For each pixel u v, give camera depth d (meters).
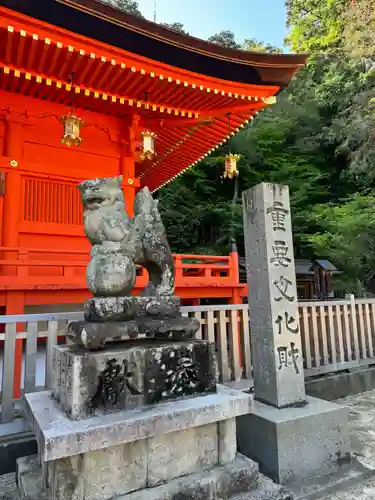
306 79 19.59
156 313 2.61
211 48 5.84
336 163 18.09
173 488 2.20
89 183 2.61
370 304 5.79
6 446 3.02
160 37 5.33
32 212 6.36
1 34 4.57
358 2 15.60
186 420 2.25
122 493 2.13
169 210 16.12
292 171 16.78
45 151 6.59
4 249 5.29
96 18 4.77
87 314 2.52
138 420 2.10
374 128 13.92
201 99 6.65
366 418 4.21
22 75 5.56
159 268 2.79
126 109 6.92
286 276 3.34
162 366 2.42
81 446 1.92
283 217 3.41
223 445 2.53
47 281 5.39
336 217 13.74
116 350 2.33
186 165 10.91
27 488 2.22
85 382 2.16
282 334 3.21
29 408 2.43
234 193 17.16
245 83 6.50
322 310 5.09
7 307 5.00
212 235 17.59
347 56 16.62
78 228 6.73
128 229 2.62
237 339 4.28
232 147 16.52
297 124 18.48
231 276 7.12
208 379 2.60
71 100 6.54
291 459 2.78
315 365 4.89
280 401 3.10
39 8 4.40
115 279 2.46
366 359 5.43
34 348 3.27
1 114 6.19
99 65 5.34
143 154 6.63
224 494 2.34
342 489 2.71
